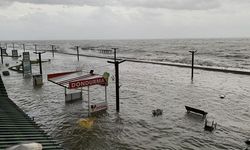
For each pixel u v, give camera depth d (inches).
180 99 1407.5
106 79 1159.0
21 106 1243.2
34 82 1750.7
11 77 2110.0
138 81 1990.7
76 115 1105.4
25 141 461.1
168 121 1037.2
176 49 7465.6
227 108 1227.2
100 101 1349.7
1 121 565.3
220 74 2346.2
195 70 2647.6
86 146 800.3
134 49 7765.8
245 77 2161.7
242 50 6432.1
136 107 1240.8
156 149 784.3
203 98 1429.6
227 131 928.3
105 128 954.7
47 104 1282.0
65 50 7194.9
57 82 1146.0
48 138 509.0
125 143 826.2
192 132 920.9
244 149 776.9
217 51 6131.9
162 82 1940.2
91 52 6254.9
